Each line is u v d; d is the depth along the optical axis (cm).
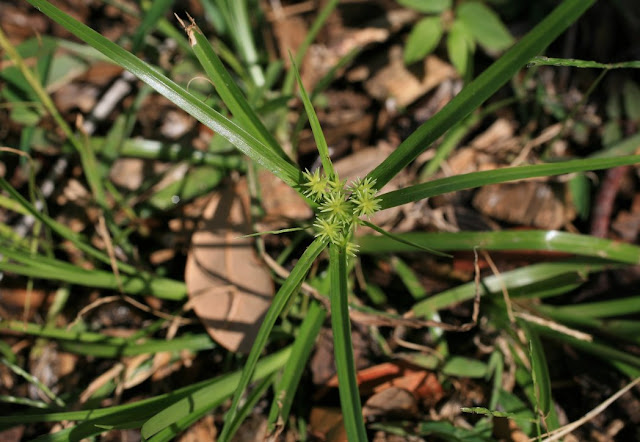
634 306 50
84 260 55
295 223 54
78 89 62
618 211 55
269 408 50
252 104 54
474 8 56
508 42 56
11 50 49
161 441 44
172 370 52
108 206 53
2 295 54
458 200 56
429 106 61
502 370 50
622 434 49
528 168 41
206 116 40
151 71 39
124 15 68
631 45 60
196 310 50
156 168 57
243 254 51
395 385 49
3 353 52
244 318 50
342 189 41
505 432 48
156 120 60
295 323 52
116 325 54
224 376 47
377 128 60
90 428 45
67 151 56
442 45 62
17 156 58
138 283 51
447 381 50
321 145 41
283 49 64
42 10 39
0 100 57
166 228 56
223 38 62
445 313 53
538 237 49
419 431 48
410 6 56
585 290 53
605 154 56
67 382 52
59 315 54
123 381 50
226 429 40
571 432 49
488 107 59
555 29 39
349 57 55
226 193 52
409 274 53
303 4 68
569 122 58
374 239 51
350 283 53
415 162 57
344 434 48
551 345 52
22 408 52
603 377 50
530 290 50
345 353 39
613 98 58
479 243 49
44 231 55
